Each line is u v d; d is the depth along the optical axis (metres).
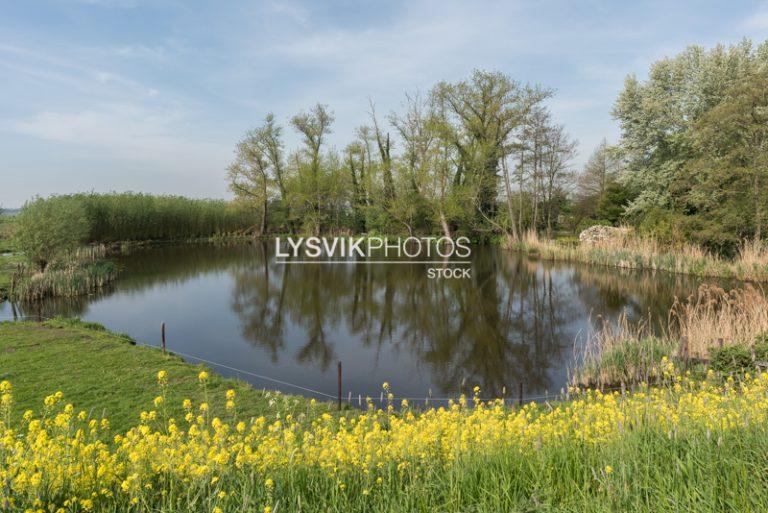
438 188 40.88
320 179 49.59
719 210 23.27
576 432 4.19
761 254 21.41
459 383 10.12
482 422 4.85
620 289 20.39
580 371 10.32
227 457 3.50
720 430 3.64
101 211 36.62
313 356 12.09
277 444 3.96
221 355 12.07
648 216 29.08
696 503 2.82
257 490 3.32
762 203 21.94
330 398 9.03
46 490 3.12
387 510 3.22
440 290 21.47
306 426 6.92
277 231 56.97
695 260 23.11
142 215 41.81
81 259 29.20
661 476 3.16
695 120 28.84
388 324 15.57
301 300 19.47
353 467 3.77
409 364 11.44
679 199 28.58
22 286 18.61
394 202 42.25
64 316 15.98
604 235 31.72
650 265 24.84
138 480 3.17
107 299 19.33
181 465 3.46
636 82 32.62
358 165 52.03
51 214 21.56
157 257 34.44
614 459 3.49
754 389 5.34
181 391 8.43
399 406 8.67
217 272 27.16
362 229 52.88
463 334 14.28
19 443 3.30
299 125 50.12
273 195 52.97
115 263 30.47
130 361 10.11
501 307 17.98
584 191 52.56
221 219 53.31
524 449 4.00
